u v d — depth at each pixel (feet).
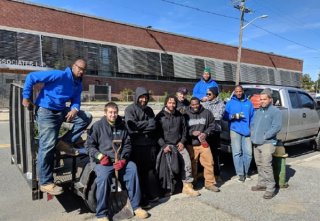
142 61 104.27
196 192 18.42
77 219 15.47
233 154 21.58
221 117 21.61
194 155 19.83
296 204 17.35
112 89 96.94
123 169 15.66
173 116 18.29
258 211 16.33
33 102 15.71
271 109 18.65
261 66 150.30
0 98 71.72
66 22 87.40
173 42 113.70
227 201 17.65
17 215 15.96
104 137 15.44
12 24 77.87
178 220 15.20
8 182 20.67
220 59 130.21
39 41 81.76
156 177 17.19
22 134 16.89
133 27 102.58
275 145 19.21
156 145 17.81
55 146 15.43
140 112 17.42
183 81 116.57
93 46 92.94
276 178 20.11
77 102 16.46
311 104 31.78
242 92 21.40
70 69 16.03
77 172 17.13
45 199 17.94
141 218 15.30
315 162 26.96
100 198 14.66
